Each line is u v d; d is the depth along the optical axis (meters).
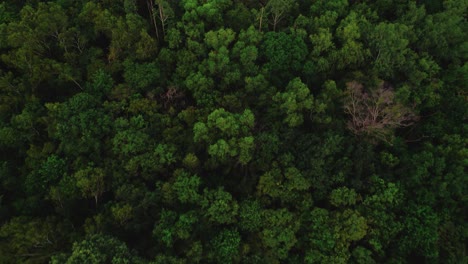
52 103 49.66
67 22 57.03
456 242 42.47
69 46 56.78
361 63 56.97
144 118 50.00
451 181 45.12
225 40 56.00
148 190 43.84
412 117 52.38
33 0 63.12
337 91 51.91
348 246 40.72
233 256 39.94
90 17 58.88
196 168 45.84
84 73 55.97
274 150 46.41
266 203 44.41
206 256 39.34
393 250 42.41
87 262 32.41
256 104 52.81
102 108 49.44
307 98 50.00
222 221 41.44
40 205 44.66
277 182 44.06
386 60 54.88
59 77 52.66
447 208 45.22
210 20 60.00
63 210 43.22
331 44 56.66
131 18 56.84
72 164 46.41
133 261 34.81
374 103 49.50
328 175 45.00
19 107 52.59
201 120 49.56
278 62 55.69
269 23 63.09
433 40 59.53
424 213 43.09
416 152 50.03
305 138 47.19
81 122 46.41
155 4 60.09
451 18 60.62
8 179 46.12
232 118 45.78
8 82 51.72
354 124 49.69
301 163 45.59
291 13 64.50
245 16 60.97
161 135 49.16
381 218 42.31
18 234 37.75
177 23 57.88
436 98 53.72
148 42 54.84
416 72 54.53
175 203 43.41
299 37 56.56
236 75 53.06
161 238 39.50
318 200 45.41
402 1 65.69
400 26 57.69
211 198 42.22
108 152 47.25
